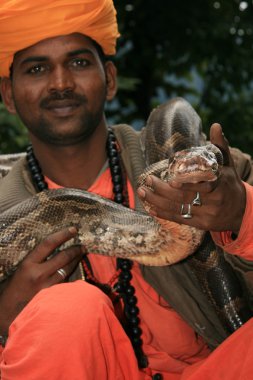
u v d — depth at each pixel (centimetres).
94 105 130
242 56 327
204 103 341
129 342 108
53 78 128
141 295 126
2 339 120
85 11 127
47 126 130
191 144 132
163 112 138
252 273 115
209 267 125
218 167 103
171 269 124
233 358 107
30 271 119
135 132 138
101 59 134
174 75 334
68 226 127
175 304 123
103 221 126
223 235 112
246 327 108
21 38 127
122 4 310
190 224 109
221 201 106
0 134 213
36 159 136
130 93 331
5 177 135
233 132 333
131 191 134
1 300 120
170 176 108
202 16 319
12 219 125
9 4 126
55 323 104
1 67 134
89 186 135
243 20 326
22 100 131
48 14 126
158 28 315
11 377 104
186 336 124
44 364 103
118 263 127
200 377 107
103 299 108
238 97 346
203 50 317
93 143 133
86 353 103
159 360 121
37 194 128
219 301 125
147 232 122
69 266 122
